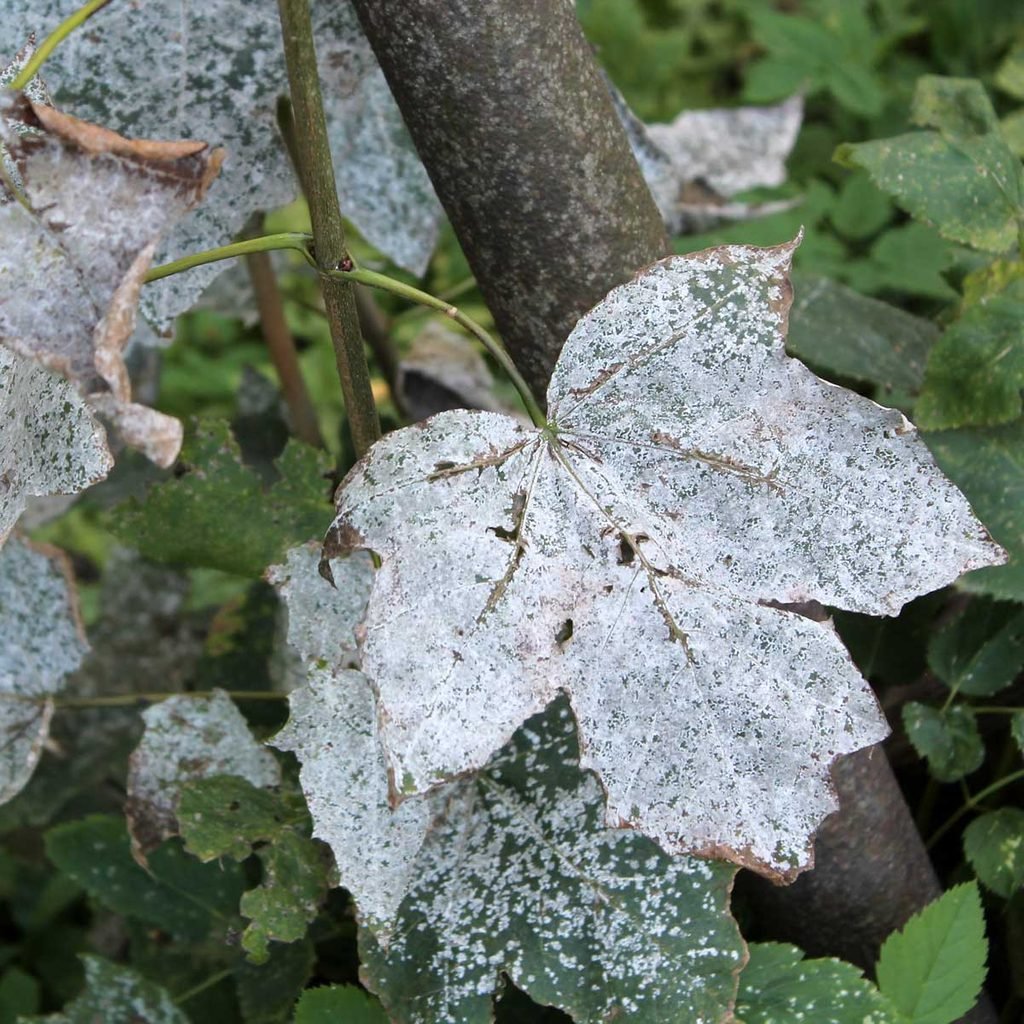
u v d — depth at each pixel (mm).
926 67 1221
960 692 537
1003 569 499
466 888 469
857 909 510
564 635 431
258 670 621
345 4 525
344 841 455
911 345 598
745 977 468
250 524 551
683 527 434
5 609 520
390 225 585
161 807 515
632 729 427
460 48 444
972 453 518
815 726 428
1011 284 518
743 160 661
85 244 394
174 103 524
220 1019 579
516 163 455
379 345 676
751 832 427
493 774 475
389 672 411
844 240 917
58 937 774
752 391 430
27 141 385
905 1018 465
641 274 427
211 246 538
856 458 431
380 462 424
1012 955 540
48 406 429
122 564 715
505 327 485
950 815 593
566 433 433
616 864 463
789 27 1074
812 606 481
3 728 525
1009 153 527
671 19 1436
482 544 423
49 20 507
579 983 457
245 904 473
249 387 686
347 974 571
